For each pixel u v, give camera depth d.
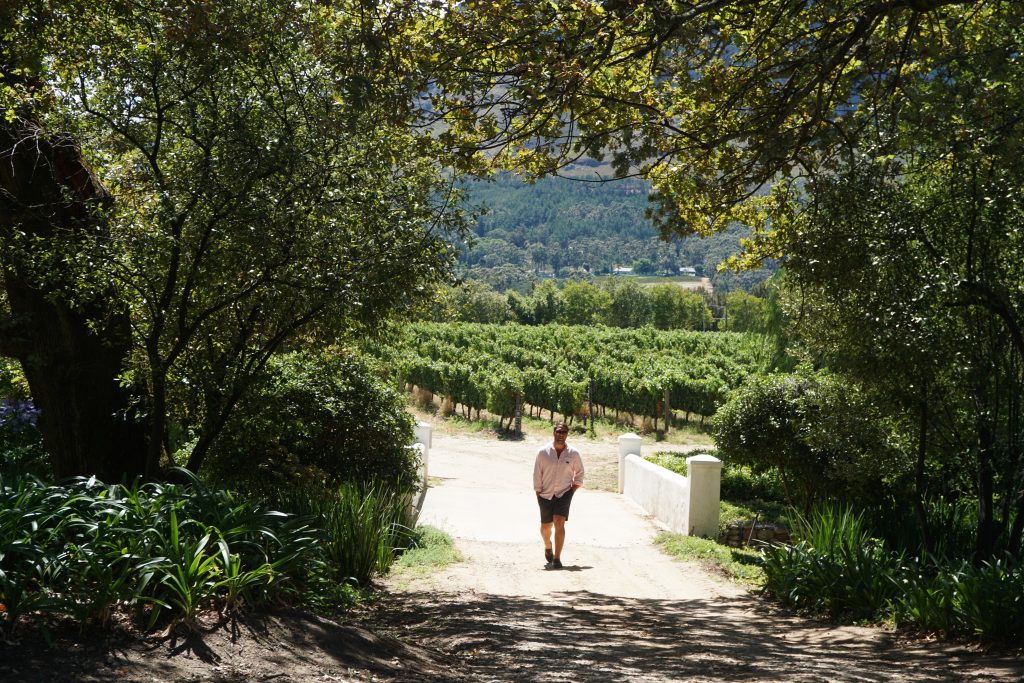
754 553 12.00
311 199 7.60
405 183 8.16
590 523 14.12
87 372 8.46
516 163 8.91
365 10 7.25
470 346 41.47
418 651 5.21
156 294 7.46
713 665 5.36
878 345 7.96
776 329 22.83
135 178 7.89
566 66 6.88
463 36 7.26
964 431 8.66
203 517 5.01
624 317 106.62
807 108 9.26
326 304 7.43
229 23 6.93
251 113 7.71
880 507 11.97
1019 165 7.65
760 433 13.62
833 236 8.34
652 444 28.59
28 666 3.41
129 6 7.02
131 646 3.84
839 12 7.95
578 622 6.89
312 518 5.61
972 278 7.97
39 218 7.57
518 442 27.80
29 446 10.99
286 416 9.75
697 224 10.44
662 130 8.87
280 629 4.57
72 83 7.62
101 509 4.72
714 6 7.20
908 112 7.77
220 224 7.20
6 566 3.97
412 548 10.10
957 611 6.28
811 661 5.56
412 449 12.63
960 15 8.31
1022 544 8.50
